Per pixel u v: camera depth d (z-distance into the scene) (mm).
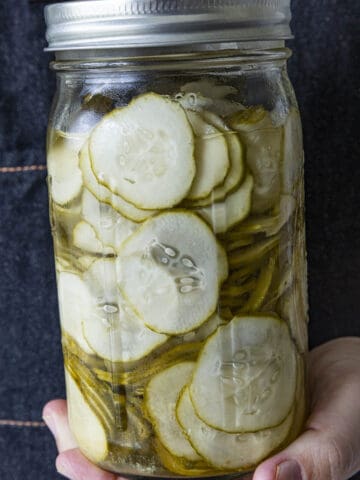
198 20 242
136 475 281
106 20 247
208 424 268
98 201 262
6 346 455
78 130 265
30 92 413
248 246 261
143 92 254
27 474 469
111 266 264
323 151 393
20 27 405
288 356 281
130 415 274
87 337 279
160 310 260
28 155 422
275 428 280
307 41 380
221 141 250
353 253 403
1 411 466
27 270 441
